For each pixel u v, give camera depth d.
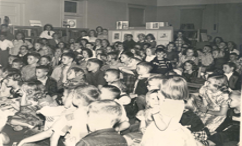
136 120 5.10
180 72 5.28
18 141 4.59
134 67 5.25
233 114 5.00
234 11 5.28
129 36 5.43
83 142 4.74
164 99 5.14
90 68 5.17
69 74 5.09
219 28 5.36
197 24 5.46
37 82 5.03
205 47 5.30
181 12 5.57
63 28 5.14
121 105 5.11
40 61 5.05
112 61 5.27
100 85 5.12
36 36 5.05
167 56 5.34
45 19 5.05
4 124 4.76
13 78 5.01
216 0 5.40
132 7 5.57
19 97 4.99
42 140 4.72
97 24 5.37
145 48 5.39
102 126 4.98
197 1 5.40
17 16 4.92
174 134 4.92
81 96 5.04
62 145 4.77
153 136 4.95
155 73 5.27
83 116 4.98
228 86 5.09
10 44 4.97
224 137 4.87
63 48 5.13
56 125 4.84
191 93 5.20
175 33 5.43
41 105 4.98
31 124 4.86
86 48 5.17
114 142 4.82
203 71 5.23
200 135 4.96
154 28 5.46
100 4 5.36
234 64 5.17
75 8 5.25
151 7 5.66
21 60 5.02
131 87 5.21
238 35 5.28
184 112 5.11
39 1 4.98
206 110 5.12
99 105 5.05
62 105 5.03
